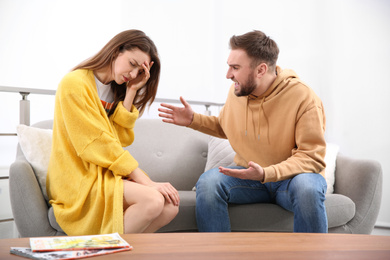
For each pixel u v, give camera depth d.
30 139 1.75
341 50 2.96
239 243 0.95
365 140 2.86
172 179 2.18
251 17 3.52
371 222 1.84
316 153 1.62
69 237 0.96
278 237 1.03
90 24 3.81
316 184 1.52
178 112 1.85
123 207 1.46
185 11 3.94
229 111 1.87
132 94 1.69
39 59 3.54
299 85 1.71
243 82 1.69
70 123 1.48
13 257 0.81
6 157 3.33
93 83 1.59
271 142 1.73
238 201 1.70
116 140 1.53
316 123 1.64
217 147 2.20
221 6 3.78
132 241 0.97
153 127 2.30
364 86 2.86
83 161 1.52
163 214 1.47
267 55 1.68
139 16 3.99
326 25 3.03
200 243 0.95
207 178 1.67
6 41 3.40
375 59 2.82
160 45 3.96
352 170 1.90
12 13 3.44
